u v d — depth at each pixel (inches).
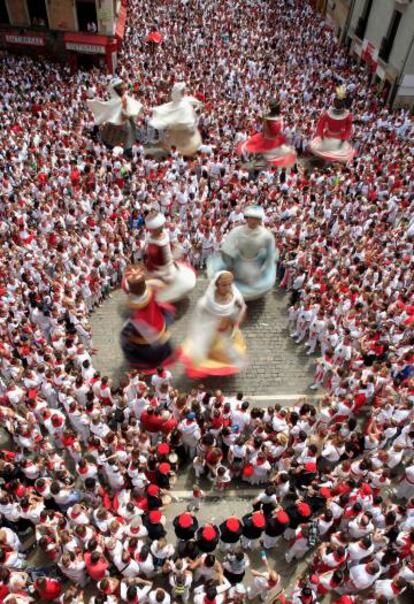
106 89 1177.4
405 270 685.3
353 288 639.1
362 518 414.9
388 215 841.5
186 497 492.1
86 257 692.7
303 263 708.7
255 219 660.1
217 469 466.6
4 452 488.4
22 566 428.8
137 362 597.9
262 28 1563.7
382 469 463.5
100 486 462.6
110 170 915.4
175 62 1327.5
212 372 595.5
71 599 370.3
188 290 695.1
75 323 605.9
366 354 576.1
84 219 770.8
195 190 869.8
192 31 1494.8
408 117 1155.9
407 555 412.2
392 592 385.7
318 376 601.9
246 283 695.7
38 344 574.9
